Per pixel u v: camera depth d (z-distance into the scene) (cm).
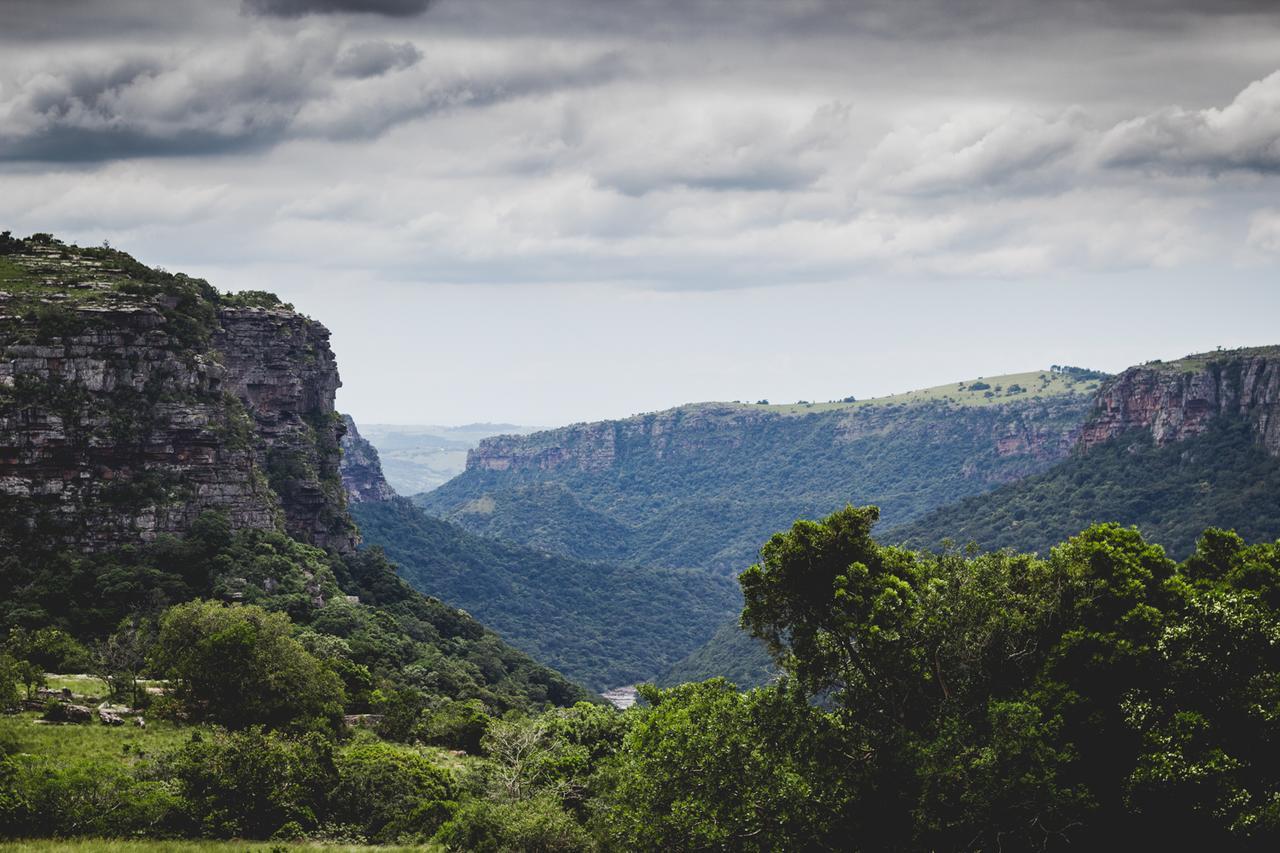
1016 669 6031
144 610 13400
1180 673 5628
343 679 12575
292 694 10012
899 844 5472
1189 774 5159
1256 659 5566
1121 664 5644
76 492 14562
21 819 6644
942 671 5953
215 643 9862
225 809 7250
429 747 11344
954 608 5881
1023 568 6238
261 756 7769
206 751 7719
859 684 6062
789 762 5759
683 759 5862
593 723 9575
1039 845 5456
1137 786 5378
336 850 6856
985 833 5338
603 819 6788
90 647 12369
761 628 6347
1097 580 5925
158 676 10644
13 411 14300
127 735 8756
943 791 5281
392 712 11694
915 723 5941
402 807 7981
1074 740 5650
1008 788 5194
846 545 6144
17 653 11244
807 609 6228
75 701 9688
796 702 6019
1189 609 5819
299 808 7656
